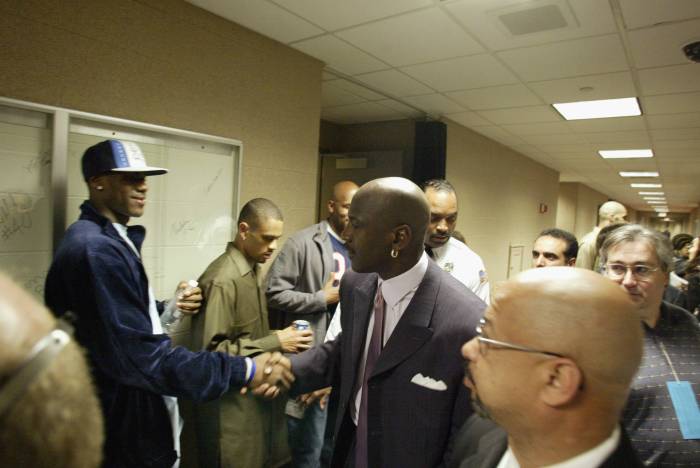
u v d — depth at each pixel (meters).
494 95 3.24
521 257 6.19
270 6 1.94
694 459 0.96
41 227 1.46
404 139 4.09
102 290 1.05
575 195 9.66
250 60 2.19
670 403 1.01
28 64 1.41
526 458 0.55
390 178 0.96
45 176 1.47
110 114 1.64
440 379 0.88
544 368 0.49
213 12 2.00
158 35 1.79
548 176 7.15
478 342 0.58
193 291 1.53
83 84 1.55
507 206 5.62
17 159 1.40
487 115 3.86
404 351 0.91
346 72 2.85
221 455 1.49
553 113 3.69
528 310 0.51
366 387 0.99
